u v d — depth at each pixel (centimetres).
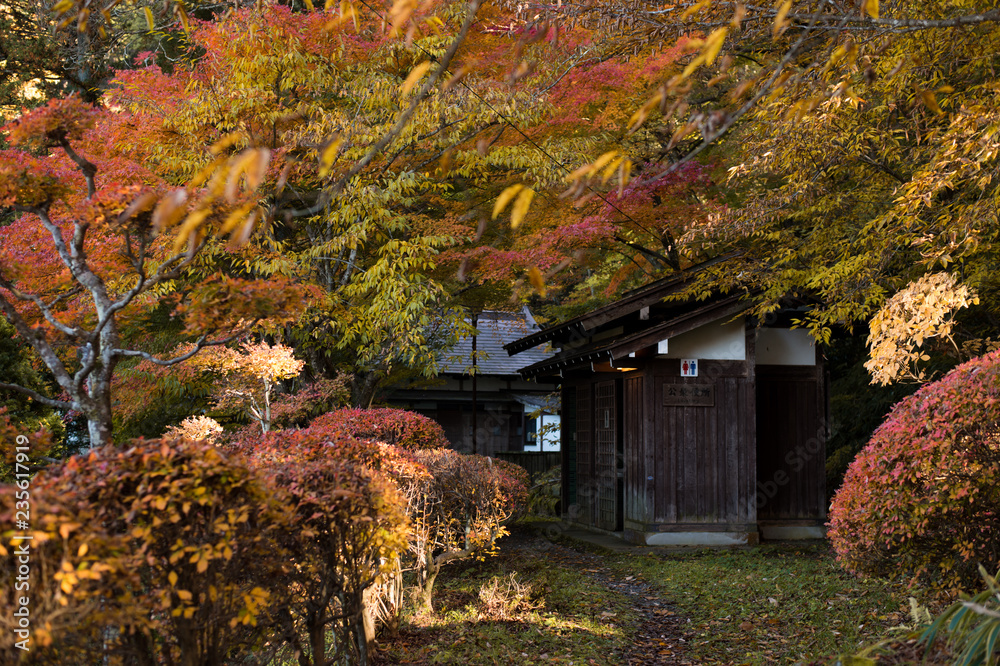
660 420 1134
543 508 1540
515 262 1058
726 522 1128
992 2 702
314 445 515
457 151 1002
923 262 741
